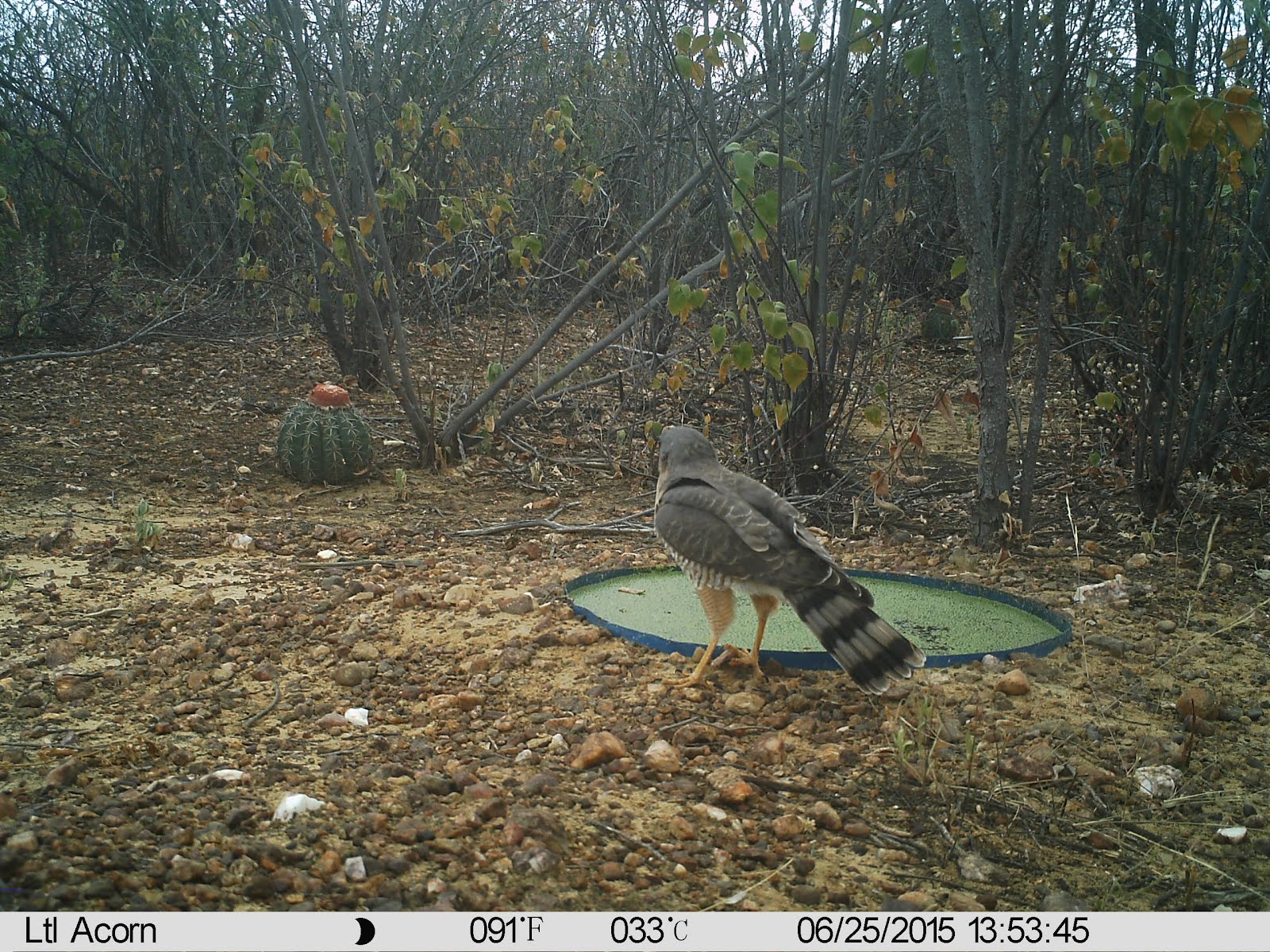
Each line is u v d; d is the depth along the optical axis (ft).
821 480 5.68
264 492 6.01
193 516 5.49
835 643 3.06
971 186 4.66
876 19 4.99
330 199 6.87
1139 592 4.38
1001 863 2.57
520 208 9.86
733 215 5.15
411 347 8.99
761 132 6.71
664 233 7.81
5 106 9.99
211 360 8.63
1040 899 2.43
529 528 5.42
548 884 2.35
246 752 2.94
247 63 9.44
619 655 3.64
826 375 5.50
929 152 6.23
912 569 4.74
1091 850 2.64
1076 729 3.20
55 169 9.87
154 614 3.99
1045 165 5.54
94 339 8.96
